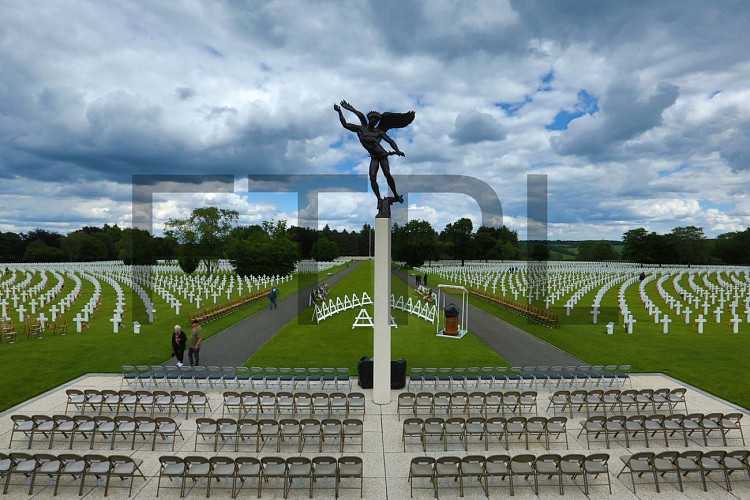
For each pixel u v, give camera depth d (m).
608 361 20.89
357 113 15.38
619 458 11.52
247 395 14.08
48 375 18.28
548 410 14.84
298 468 10.01
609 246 130.50
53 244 127.81
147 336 25.81
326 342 24.59
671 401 14.44
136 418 12.09
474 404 13.70
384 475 10.70
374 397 15.27
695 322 29.78
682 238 104.94
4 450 11.88
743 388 17.00
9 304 38.38
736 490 10.09
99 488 10.13
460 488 9.93
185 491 10.03
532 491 10.09
